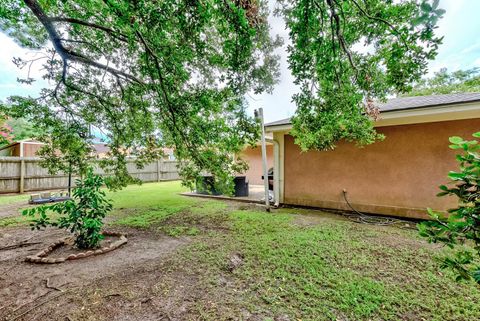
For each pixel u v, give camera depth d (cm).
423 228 113
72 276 267
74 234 392
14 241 388
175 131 374
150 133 518
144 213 587
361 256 313
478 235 97
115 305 213
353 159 592
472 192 98
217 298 222
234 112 363
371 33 232
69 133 518
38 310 207
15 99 455
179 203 727
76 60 393
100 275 269
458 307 205
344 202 602
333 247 346
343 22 238
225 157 384
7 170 880
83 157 548
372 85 264
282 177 698
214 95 330
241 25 216
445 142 484
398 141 535
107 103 496
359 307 206
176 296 226
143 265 295
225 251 335
